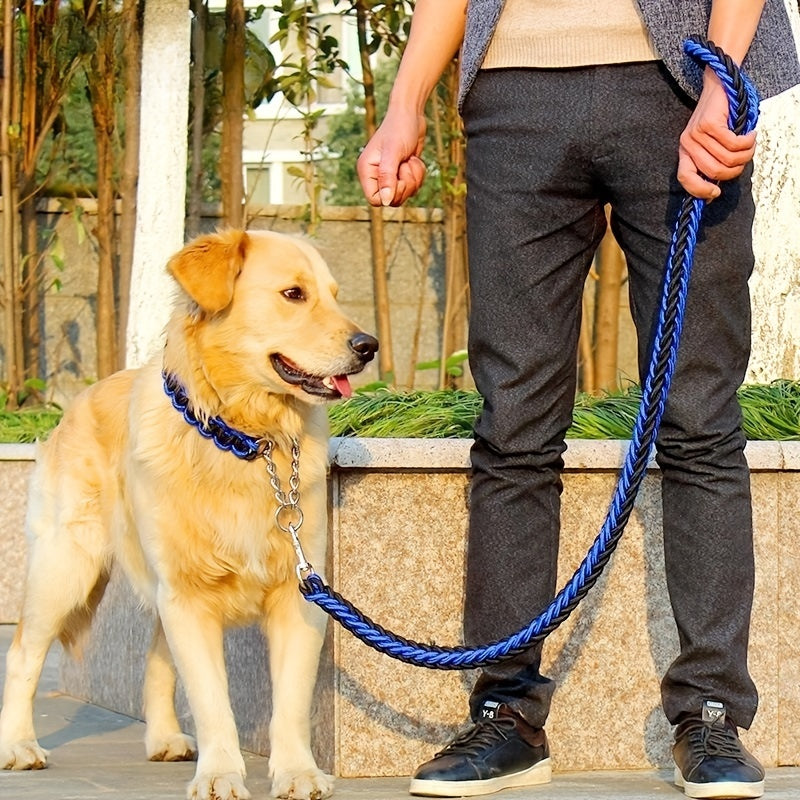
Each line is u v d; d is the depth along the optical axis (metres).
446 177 9.79
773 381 5.64
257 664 4.36
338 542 3.94
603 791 3.60
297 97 11.77
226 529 3.63
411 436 4.57
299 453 3.71
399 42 9.99
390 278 10.55
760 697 4.10
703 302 3.39
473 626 3.63
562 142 3.38
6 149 9.52
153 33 7.67
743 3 3.26
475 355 3.61
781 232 6.00
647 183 3.35
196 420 3.64
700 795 3.42
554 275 3.50
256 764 4.14
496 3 3.46
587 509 4.05
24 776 3.97
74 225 10.44
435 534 3.97
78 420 4.46
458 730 3.93
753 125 3.11
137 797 3.57
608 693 4.04
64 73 9.98
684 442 3.47
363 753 3.90
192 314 3.75
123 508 4.15
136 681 5.20
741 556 3.50
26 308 10.29
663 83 3.32
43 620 4.30
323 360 3.66
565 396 3.58
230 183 9.83
